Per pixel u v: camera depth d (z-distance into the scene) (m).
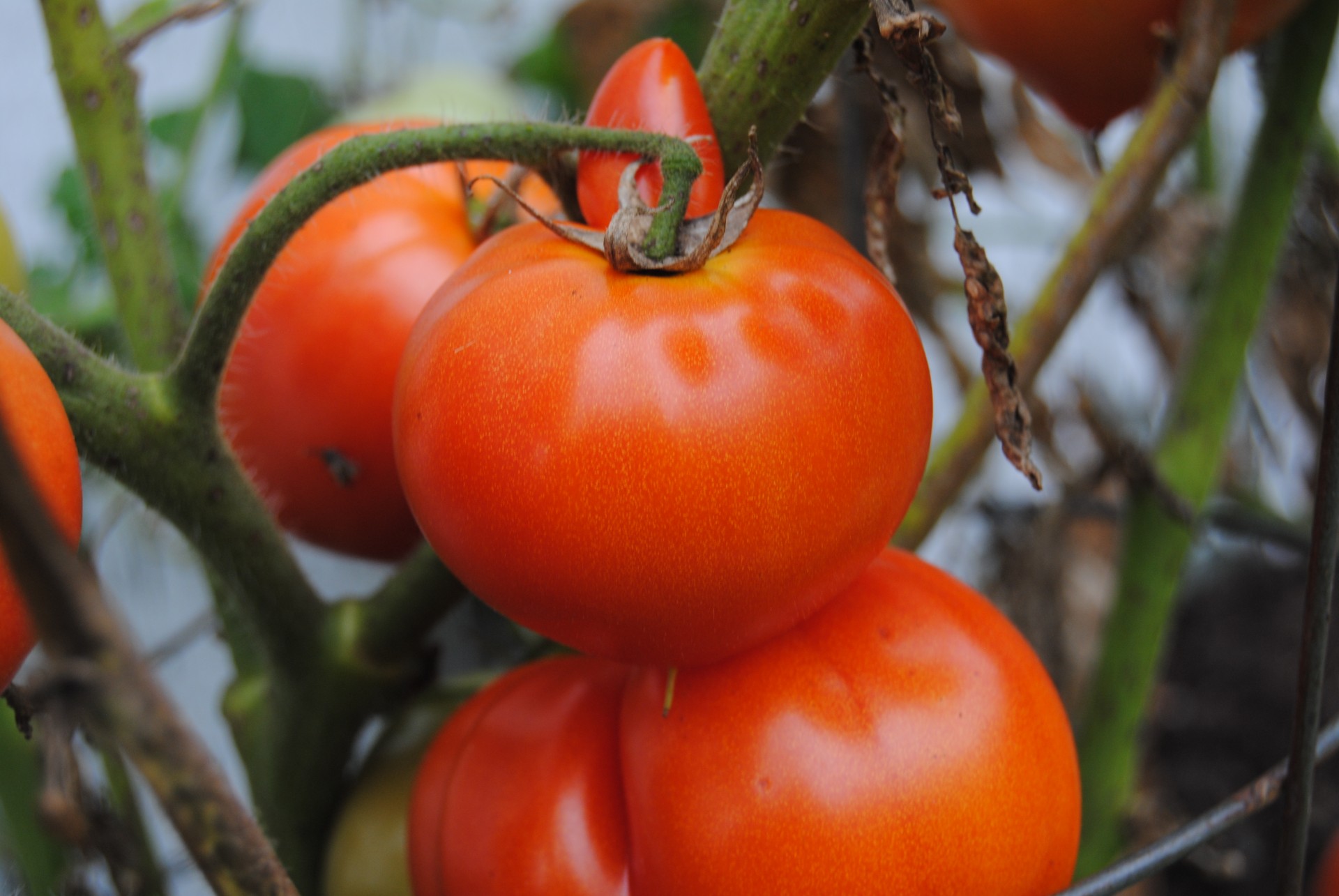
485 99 0.63
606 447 0.39
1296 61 0.51
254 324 0.48
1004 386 0.41
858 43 0.43
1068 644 0.73
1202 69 0.46
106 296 0.63
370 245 0.48
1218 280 0.53
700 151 0.42
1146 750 0.79
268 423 0.48
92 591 0.33
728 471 0.39
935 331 0.69
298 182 0.41
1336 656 0.82
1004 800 0.42
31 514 0.32
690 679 0.43
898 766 0.42
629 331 0.39
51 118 0.89
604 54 0.84
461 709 0.47
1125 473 0.52
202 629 0.60
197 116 0.63
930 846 0.42
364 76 0.83
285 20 0.96
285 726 0.49
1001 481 0.87
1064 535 0.70
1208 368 0.53
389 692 0.49
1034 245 0.82
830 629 0.43
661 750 0.43
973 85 0.57
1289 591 0.90
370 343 0.47
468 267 0.42
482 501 0.40
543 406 0.39
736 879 0.42
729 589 0.40
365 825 0.49
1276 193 0.52
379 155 0.41
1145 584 0.53
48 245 0.84
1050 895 0.44
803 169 0.67
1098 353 0.83
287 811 0.50
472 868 0.44
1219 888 0.76
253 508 0.46
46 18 0.49
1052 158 0.63
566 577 0.40
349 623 0.48
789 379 0.39
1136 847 0.55
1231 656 0.86
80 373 0.44
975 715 0.43
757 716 0.42
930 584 0.45
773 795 0.42
